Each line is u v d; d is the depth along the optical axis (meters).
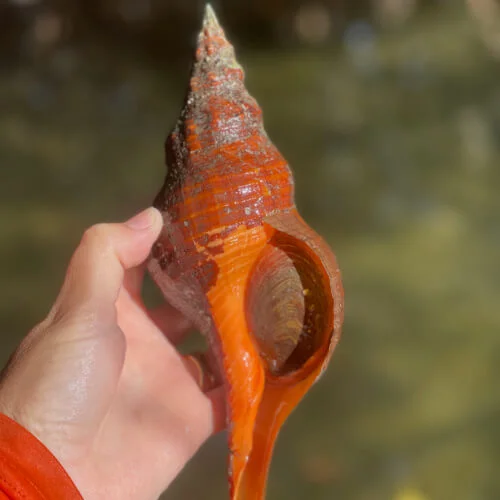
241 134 0.56
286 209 0.55
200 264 0.55
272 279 0.55
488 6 2.17
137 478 0.57
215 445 0.82
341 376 0.90
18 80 1.84
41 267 1.10
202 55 0.57
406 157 1.46
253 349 0.55
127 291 0.61
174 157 0.56
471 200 1.31
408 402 0.87
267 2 2.17
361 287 1.07
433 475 0.79
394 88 1.80
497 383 0.88
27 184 1.36
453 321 1.00
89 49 2.03
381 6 2.28
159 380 0.60
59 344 0.54
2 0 1.98
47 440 0.54
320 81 1.87
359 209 1.28
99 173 1.41
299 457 0.81
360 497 0.77
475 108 1.66
